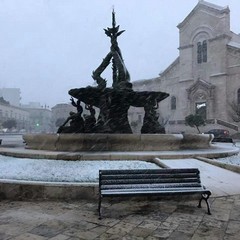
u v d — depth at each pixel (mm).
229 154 11875
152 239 4266
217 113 51312
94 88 13922
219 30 52312
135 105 15500
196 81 53688
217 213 5406
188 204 5992
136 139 11477
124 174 5590
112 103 14688
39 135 12195
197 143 13805
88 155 9625
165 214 5375
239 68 49719
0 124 82750
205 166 9008
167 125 56406
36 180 6902
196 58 55312
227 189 6809
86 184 6289
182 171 5801
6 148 13445
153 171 5715
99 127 14133
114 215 5324
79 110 14188
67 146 11562
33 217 5211
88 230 4613
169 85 59062
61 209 5648
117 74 14875
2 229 4648
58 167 8406
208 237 4332
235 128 45375
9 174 7480
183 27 57406
